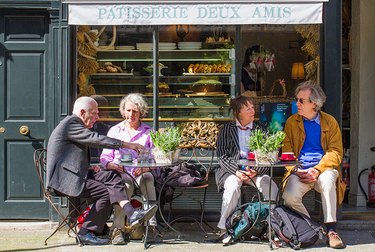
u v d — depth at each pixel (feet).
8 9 24.03
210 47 24.50
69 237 22.63
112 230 21.85
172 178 21.90
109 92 24.45
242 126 22.54
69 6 22.67
